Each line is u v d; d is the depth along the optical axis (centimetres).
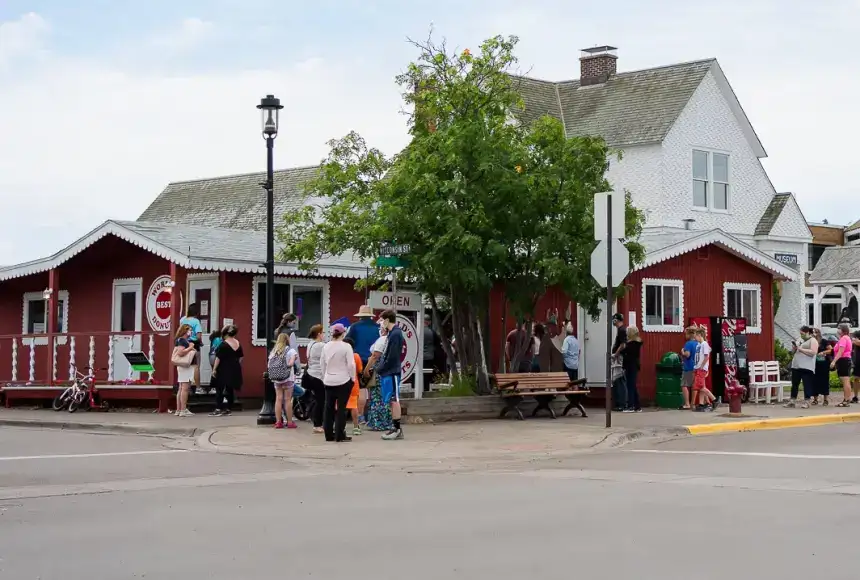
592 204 2197
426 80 2222
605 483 1338
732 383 2659
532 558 876
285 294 2738
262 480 1412
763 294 3066
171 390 2428
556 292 2730
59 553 916
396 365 1848
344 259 2988
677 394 2617
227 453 1725
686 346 2522
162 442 1914
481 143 2103
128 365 2775
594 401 2673
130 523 1066
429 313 2908
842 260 4681
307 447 1755
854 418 2384
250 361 2645
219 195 4250
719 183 3950
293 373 2053
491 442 1816
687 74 3909
